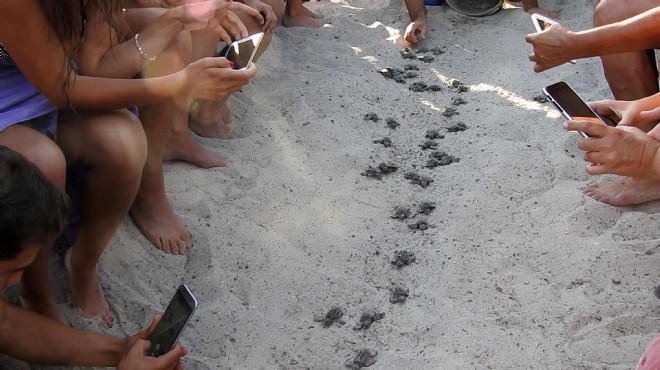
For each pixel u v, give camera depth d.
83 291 1.84
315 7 3.46
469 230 2.08
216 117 2.45
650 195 2.08
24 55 1.55
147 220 2.05
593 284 1.88
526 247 2.00
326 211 2.17
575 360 1.69
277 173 2.31
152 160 1.99
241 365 1.73
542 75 2.79
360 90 2.77
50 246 1.77
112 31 1.78
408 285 1.92
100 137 1.67
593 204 2.12
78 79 1.65
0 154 1.30
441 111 2.66
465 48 3.06
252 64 1.81
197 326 1.82
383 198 2.23
